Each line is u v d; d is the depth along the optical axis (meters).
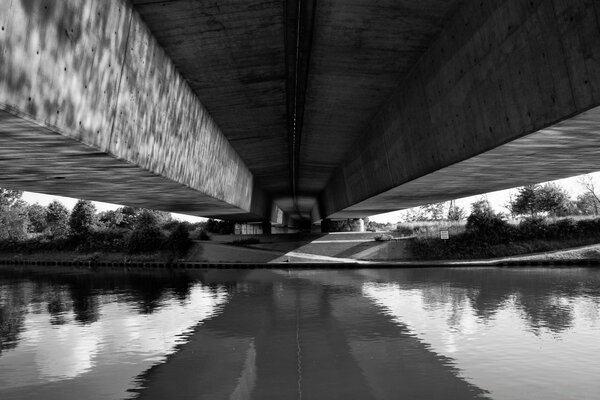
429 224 54.34
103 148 7.39
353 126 18.69
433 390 11.09
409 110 13.33
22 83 5.13
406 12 9.58
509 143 8.61
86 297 28.08
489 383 11.44
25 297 28.67
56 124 5.92
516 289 25.97
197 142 14.25
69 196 14.30
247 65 11.98
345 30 10.41
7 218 77.31
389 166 16.64
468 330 16.64
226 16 9.23
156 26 9.26
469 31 9.09
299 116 17.62
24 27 5.09
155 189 13.18
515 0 7.45
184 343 16.14
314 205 64.69
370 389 11.25
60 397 11.33
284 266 43.38
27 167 8.56
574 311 19.42
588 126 7.22
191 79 12.47
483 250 44.59
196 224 76.31
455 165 11.34
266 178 34.12
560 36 6.55
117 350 15.44
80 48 6.43
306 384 11.73
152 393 11.48
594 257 39.44
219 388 11.66
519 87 7.76
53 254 66.81
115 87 7.77
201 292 28.55
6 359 14.62
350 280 32.31
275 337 16.61
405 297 24.23
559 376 11.77
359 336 16.39
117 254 59.69
